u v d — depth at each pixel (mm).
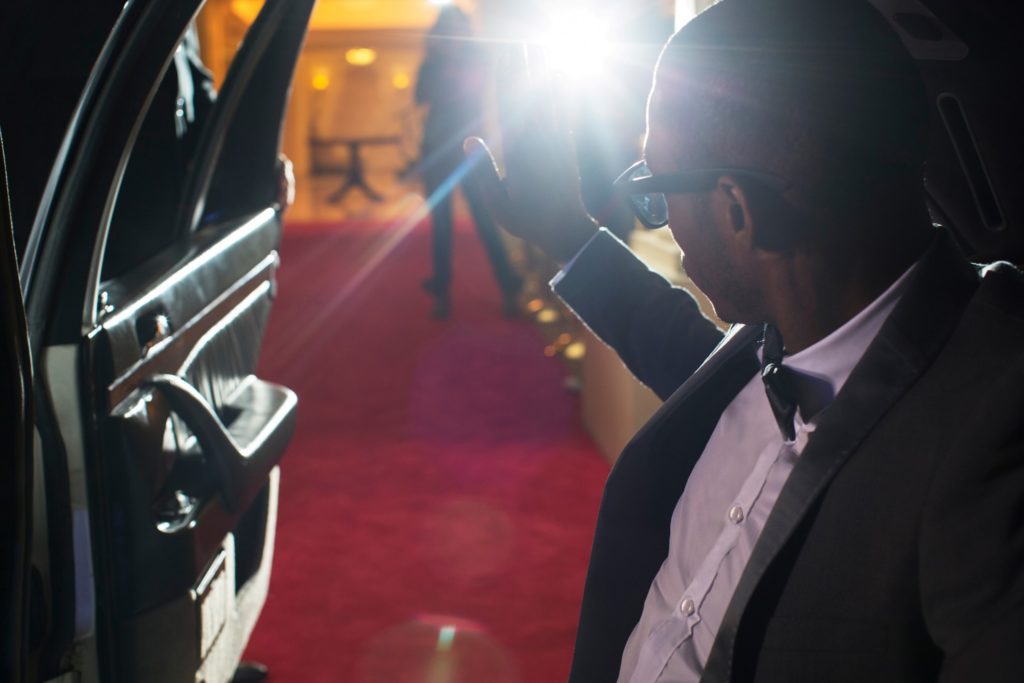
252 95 2287
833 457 810
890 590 780
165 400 1546
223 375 1967
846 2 843
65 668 1374
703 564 983
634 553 1124
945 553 741
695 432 1109
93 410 1349
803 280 872
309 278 9242
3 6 1499
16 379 1027
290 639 2637
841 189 836
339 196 18781
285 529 3387
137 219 2008
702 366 1104
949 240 871
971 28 1182
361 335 6633
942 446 768
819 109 824
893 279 860
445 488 3768
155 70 1321
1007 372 750
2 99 1490
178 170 2041
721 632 853
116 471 1396
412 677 2447
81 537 1355
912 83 837
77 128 1304
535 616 2766
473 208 6844
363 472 3957
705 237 906
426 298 8023
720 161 868
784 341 935
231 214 2340
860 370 822
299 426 4609
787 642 821
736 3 872
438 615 2771
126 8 1317
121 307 1475
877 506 789
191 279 1752
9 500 1030
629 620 1130
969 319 813
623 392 3674
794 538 818
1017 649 702
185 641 1512
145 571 1434
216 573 1688
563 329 6148
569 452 4184
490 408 4867
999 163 1224
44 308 1312
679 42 896
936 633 758
